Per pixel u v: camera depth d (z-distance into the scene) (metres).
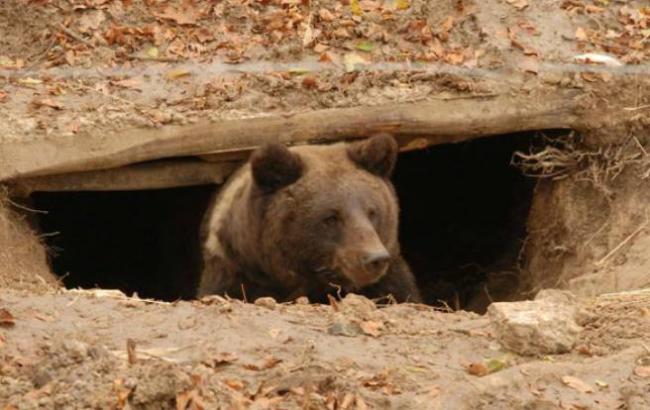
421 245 17.34
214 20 15.28
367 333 9.36
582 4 15.56
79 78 14.70
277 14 15.27
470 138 14.94
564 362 8.98
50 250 15.24
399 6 15.45
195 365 8.41
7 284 12.55
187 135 14.25
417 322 9.79
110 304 9.73
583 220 14.63
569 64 14.83
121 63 14.88
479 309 15.70
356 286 12.25
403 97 14.57
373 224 12.48
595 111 14.69
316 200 12.34
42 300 9.76
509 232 16.55
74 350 8.16
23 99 14.34
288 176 12.55
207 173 14.72
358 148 12.92
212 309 9.65
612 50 15.13
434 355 9.09
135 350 8.60
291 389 8.17
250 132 14.38
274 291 13.09
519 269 15.59
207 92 14.52
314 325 9.52
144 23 15.27
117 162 14.18
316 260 12.39
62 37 15.11
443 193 17.38
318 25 15.21
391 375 8.59
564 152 14.83
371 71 14.73
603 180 14.67
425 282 16.78
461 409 8.20
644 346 9.18
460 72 14.69
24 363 8.41
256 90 14.58
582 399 8.46
